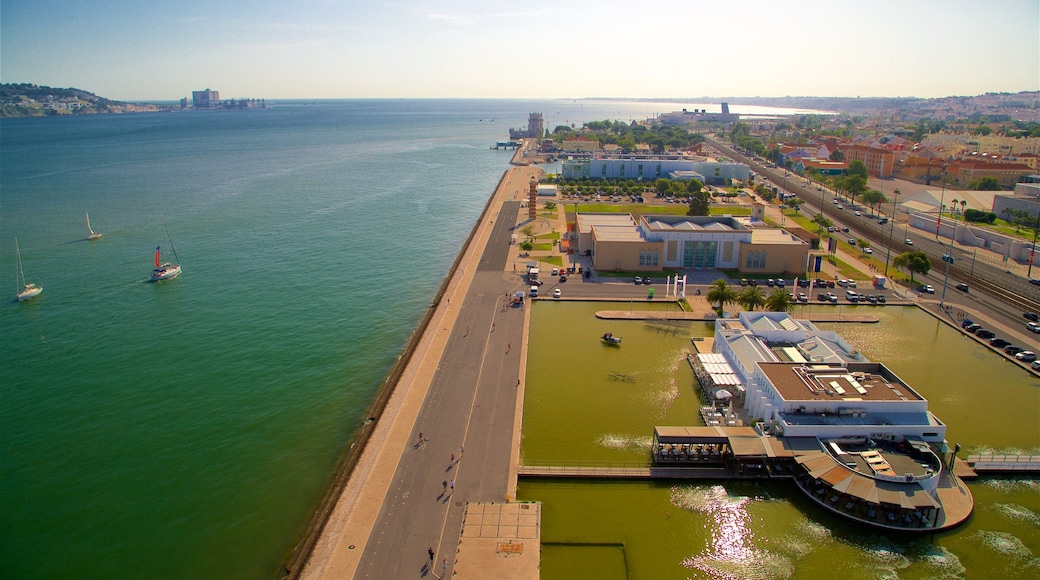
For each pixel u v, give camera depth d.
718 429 104.00
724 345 136.50
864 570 81.31
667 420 115.38
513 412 116.25
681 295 179.25
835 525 89.06
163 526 92.62
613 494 95.38
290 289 194.75
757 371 117.62
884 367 117.69
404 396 122.06
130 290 193.62
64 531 91.69
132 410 123.69
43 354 148.75
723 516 90.81
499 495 93.00
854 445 101.38
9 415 121.94
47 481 102.56
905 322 164.12
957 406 121.69
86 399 127.81
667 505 93.06
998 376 134.00
